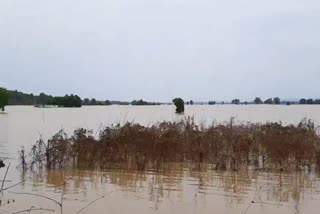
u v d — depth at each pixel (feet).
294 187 39.83
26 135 87.35
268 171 47.88
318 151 48.73
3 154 60.03
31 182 41.75
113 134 53.11
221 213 31.35
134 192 37.93
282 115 162.09
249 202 34.42
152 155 50.34
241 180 43.11
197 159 53.21
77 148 50.88
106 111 224.94
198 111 201.46
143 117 142.00
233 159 48.96
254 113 187.93
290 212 31.60
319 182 42.06
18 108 292.40
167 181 42.70
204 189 39.17
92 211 31.55
